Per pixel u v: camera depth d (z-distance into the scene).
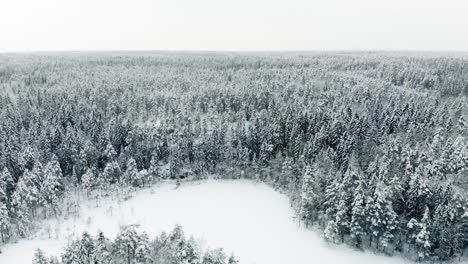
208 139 118.50
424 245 73.25
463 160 87.44
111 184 107.56
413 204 79.75
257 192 106.81
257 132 118.88
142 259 63.94
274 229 87.81
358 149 104.88
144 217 92.12
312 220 89.00
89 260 59.78
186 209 96.75
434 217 75.69
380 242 78.94
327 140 109.50
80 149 108.69
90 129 120.56
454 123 118.00
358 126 110.75
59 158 107.25
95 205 97.12
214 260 62.28
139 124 135.38
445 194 79.44
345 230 81.56
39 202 88.81
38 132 116.12
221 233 85.88
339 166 99.88
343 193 81.38
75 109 134.50
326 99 143.25
